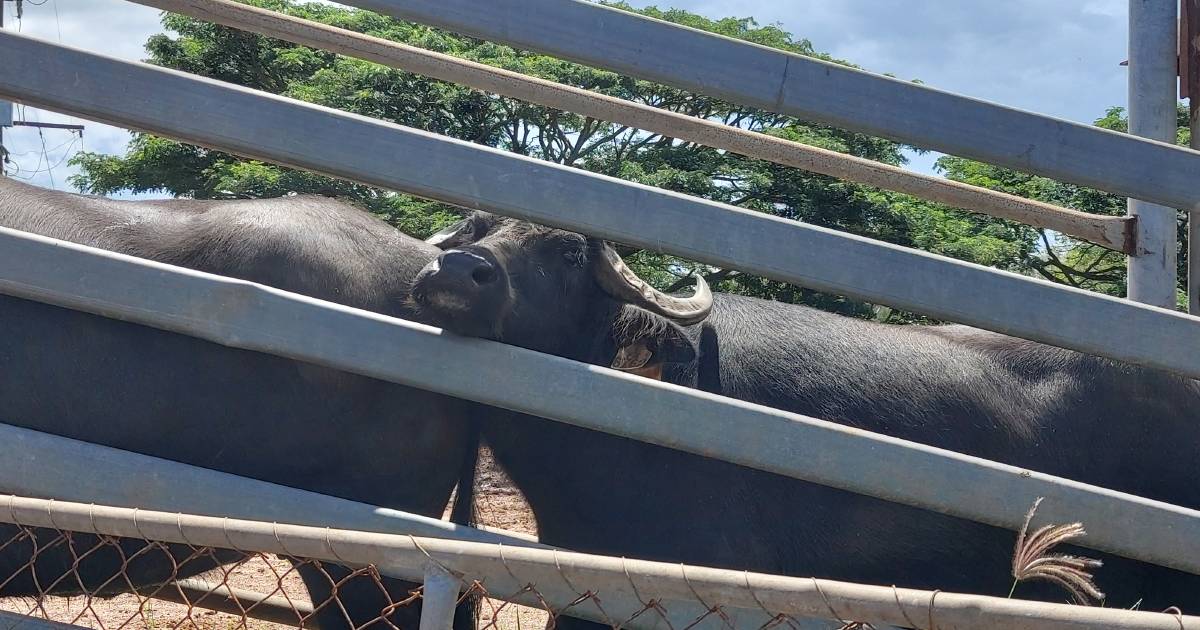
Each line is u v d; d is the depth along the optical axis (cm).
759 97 341
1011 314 329
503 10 343
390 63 414
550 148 1959
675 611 287
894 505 447
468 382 329
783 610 214
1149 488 455
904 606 202
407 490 424
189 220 431
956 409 462
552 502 471
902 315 1446
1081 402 464
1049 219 464
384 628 421
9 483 328
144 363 397
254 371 403
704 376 470
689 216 330
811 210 1775
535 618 651
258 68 2020
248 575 736
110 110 338
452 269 350
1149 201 341
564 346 471
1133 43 497
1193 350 327
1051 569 229
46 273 329
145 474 325
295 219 436
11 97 343
